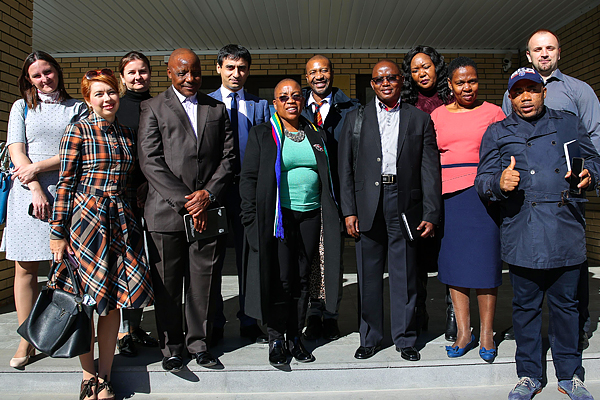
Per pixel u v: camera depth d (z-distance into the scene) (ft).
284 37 19.72
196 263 8.00
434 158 8.39
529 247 7.27
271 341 8.16
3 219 8.40
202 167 8.10
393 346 8.98
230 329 10.19
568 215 7.26
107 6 16.15
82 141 7.30
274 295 8.11
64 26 18.10
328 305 8.11
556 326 7.72
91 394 7.37
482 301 8.36
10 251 8.29
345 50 21.50
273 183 7.96
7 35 12.37
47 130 8.43
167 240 7.82
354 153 8.59
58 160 8.27
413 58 9.87
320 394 8.00
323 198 8.29
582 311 8.56
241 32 19.04
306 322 10.02
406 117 8.38
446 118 8.68
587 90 9.15
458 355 8.34
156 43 20.44
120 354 8.61
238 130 9.57
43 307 7.06
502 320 10.55
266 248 7.89
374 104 8.64
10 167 8.42
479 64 21.85
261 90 21.89
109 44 20.52
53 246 7.03
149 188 8.01
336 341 9.36
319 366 8.04
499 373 8.22
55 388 8.07
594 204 18.17
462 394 7.93
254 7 16.39
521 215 7.42
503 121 7.81
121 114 8.84
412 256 8.33
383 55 21.56
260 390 8.07
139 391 8.05
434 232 8.62
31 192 8.16
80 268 7.08
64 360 8.41
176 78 8.11
